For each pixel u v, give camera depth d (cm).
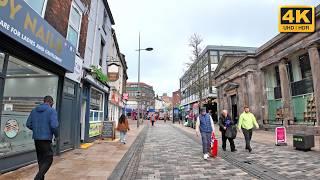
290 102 2198
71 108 1068
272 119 2550
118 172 676
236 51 4447
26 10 664
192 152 1080
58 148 932
